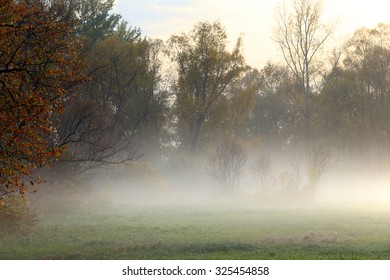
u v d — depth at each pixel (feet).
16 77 74.28
